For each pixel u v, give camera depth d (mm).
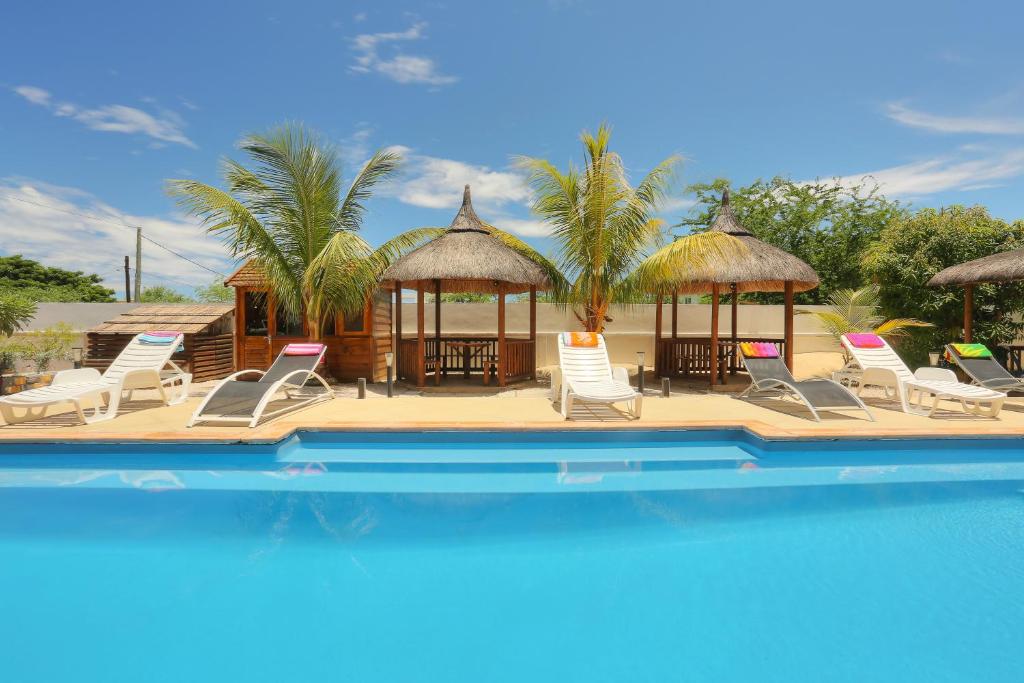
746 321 15852
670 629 2939
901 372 8195
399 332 10859
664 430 6375
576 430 6285
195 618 3012
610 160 9562
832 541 3998
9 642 2775
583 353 8094
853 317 14039
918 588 3352
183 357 11508
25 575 3459
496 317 15336
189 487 5047
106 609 3084
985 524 4293
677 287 10586
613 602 3207
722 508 4625
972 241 12273
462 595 3283
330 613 3074
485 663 2660
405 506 4660
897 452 5992
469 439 6277
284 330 11836
